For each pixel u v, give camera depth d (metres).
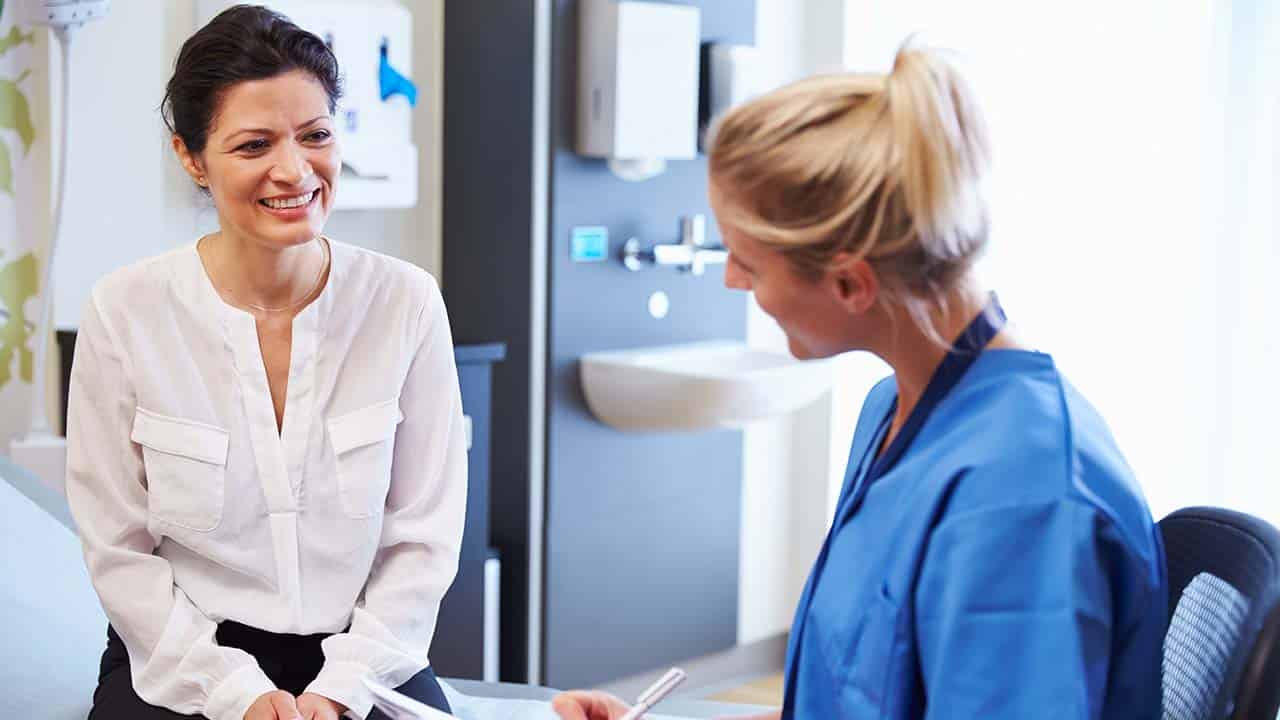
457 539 1.85
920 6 3.80
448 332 1.90
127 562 1.74
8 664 1.87
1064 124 3.69
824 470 4.01
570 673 3.56
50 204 2.91
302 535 1.77
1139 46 3.61
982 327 1.16
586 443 3.53
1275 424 3.55
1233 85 3.55
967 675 1.03
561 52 3.39
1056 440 1.07
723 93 3.59
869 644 1.11
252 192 1.67
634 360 3.50
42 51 2.88
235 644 1.78
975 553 1.04
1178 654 1.27
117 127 2.96
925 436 1.15
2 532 2.15
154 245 3.03
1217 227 3.59
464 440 1.91
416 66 3.54
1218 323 3.60
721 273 3.79
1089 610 1.02
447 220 3.60
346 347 1.81
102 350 1.75
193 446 1.74
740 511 3.90
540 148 3.40
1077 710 1.00
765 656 4.07
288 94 1.67
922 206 1.06
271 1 3.11
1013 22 3.71
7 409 2.94
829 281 1.12
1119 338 3.68
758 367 3.67
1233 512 1.30
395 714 1.52
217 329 1.75
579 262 3.47
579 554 3.55
